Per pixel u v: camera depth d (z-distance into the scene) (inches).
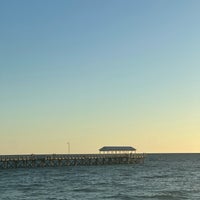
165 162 7298.2
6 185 2773.1
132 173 3978.8
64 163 5029.5
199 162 7362.2
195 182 3031.5
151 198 2172.7
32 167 4726.9
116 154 5684.1
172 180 3203.7
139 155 6117.1
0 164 4421.8
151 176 3599.9
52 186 2711.6
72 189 2541.8
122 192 2401.6
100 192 2397.9
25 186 2711.6
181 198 2174.0
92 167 4936.0
